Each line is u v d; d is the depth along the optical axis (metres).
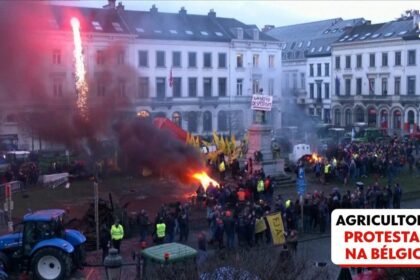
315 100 87.00
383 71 75.88
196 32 71.19
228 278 12.00
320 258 21.78
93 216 24.33
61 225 19.97
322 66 86.19
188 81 70.44
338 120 82.94
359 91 79.81
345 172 38.09
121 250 23.08
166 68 68.56
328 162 40.34
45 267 18.92
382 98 75.44
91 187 36.84
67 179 38.31
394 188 31.17
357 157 40.16
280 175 38.47
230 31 74.12
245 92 74.62
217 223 23.33
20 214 29.20
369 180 38.91
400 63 73.69
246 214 23.78
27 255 19.34
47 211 20.58
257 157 37.38
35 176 37.62
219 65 72.56
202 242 21.36
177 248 17.75
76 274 20.17
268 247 19.16
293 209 25.39
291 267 13.05
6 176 36.62
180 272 12.89
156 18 70.06
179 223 24.44
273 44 76.19
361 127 71.44
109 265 13.44
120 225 22.27
